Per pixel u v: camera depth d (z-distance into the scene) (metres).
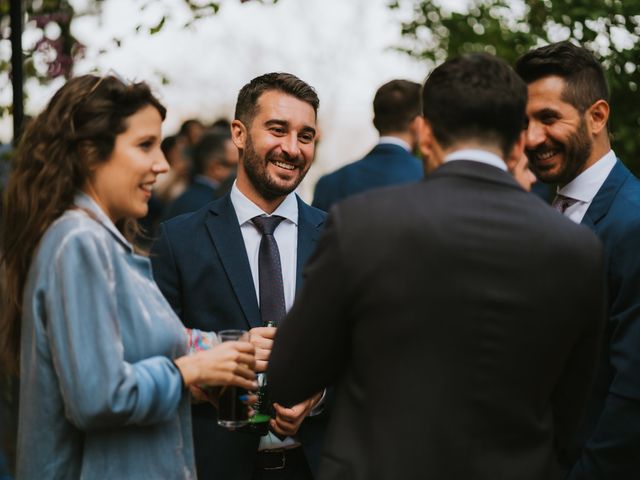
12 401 3.83
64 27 4.43
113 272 2.05
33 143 2.12
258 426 2.46
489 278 1.87
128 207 2.15
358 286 1.88
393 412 1.87
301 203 2.85
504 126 1.96
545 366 1.91
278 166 2.70
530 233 1.89
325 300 1.91
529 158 2.57
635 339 2.36
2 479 3.95
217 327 2.65
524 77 2.55
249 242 2.75
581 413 2.07
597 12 3.41
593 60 2.52
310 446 2.63
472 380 1.86
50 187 2.08
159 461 2.12
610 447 2.37
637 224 2.39
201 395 2.43
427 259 1.86
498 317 1.86
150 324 2.11
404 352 1.87
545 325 1.89
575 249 1.91
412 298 1.86
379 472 1.86
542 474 1.91
